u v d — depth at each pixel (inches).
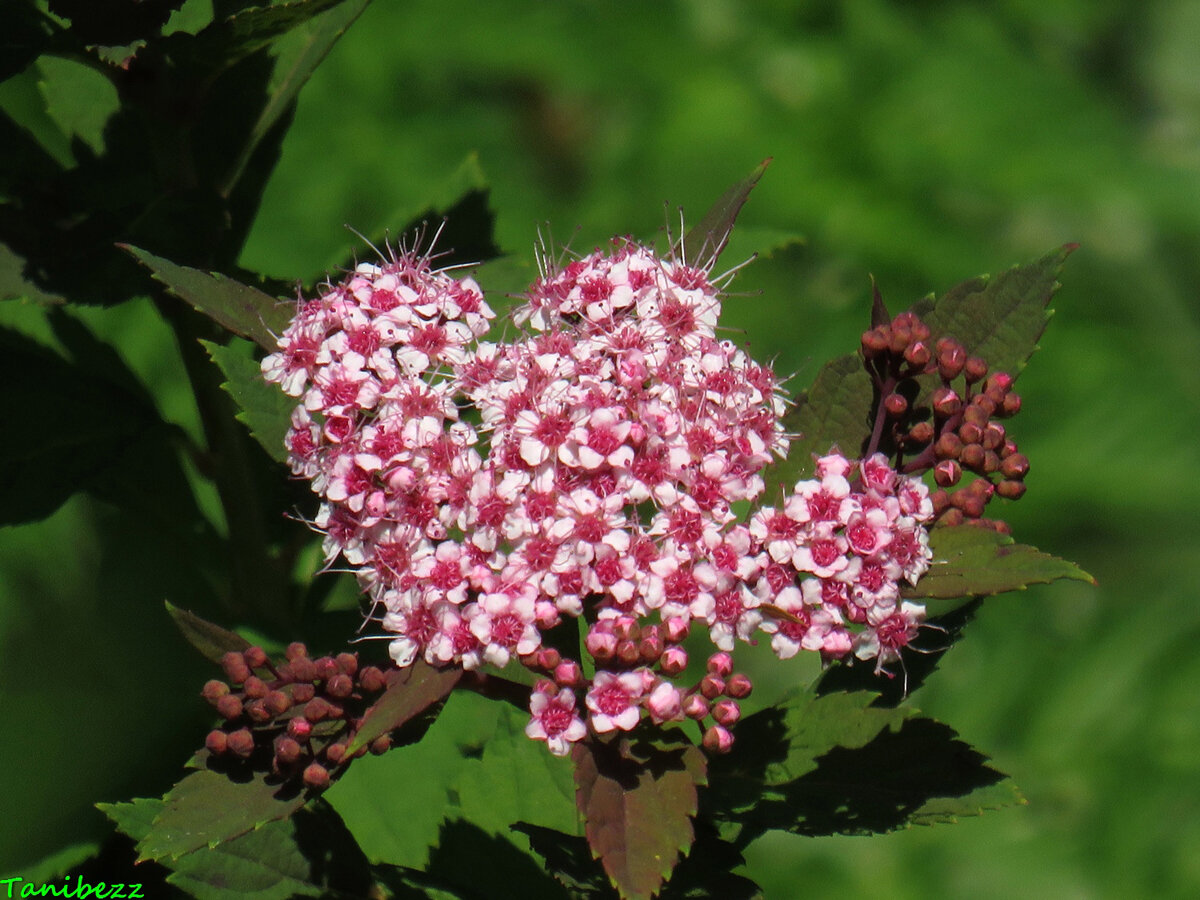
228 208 28.7
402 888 27.8
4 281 28.2
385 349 27.1
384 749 26.7
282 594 29.7
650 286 27.3
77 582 30.9
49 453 28.9
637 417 26.8
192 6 28.5
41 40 27.9
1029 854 40.2
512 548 27.1
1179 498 44.9
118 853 29.7
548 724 26.6
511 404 26.9
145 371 35.4
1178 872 39.5
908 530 26.7
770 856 40.3
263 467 29.4
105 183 28.9
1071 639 44.2
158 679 30.0
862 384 27.5
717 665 26.7
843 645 26.7
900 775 26.9
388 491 26.9
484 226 30.1
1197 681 42.5
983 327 27.5
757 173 27.8
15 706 29.8
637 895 26.0
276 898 27.6
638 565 26.7
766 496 27.6
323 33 29.1
